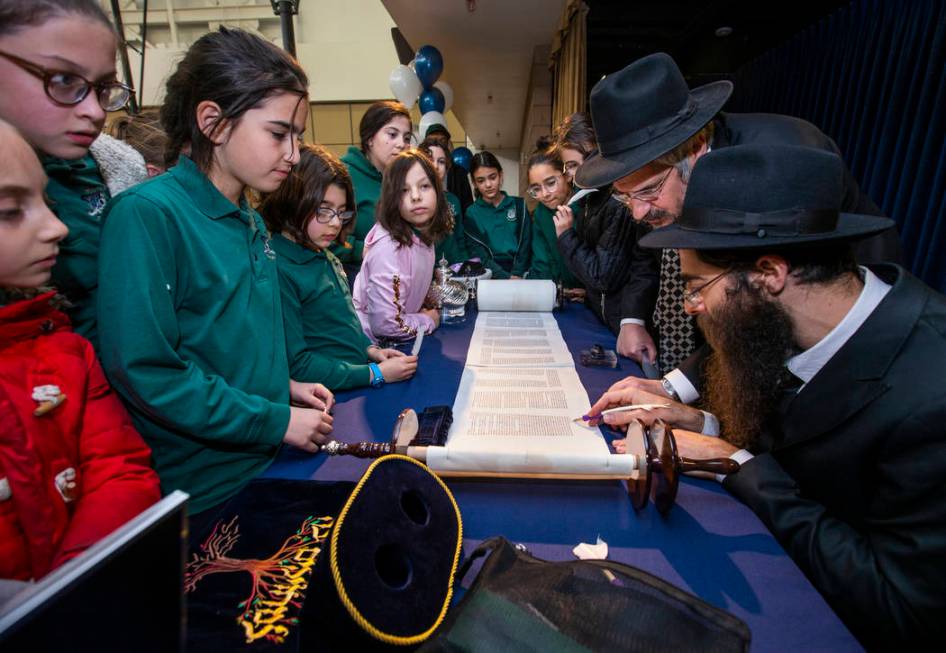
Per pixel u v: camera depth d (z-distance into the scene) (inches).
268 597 26.0
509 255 131.8
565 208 91.7
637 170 48.6
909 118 129.4
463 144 492.7
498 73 297.7
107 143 47.6
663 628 20.5
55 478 28.2
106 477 30.5
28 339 29.4
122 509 28.9
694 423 45.7
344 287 68.3
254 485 36.3
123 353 33.1
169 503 12.9
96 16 30.9
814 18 189.2
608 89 50.9
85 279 41.5
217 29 37.4
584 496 37.6
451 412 45.9
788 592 28.6
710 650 19.6
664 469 32.8
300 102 38.4
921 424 29.6
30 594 10.3
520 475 37.6
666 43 227.8
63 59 29.7
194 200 38.8
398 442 38.4
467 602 22.8
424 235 80.2
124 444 32.1
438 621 24.5
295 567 28.2
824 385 34.1
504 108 376.5
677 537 33.1
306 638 23.7
